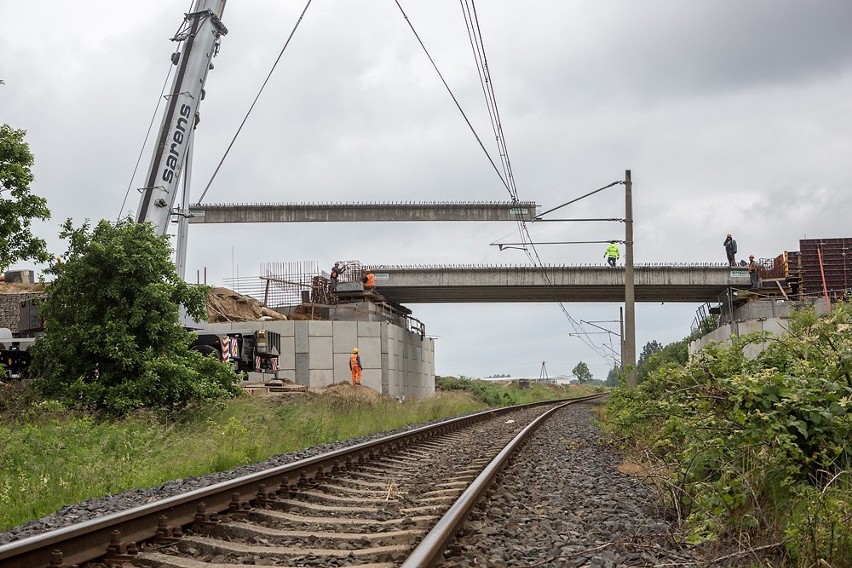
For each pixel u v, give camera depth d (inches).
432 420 1205.1
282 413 861.8
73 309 864.3
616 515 340.8
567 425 1029.2
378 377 1771.7
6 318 1612.9
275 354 1486.2
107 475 472.1
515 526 314.2
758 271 1983.3
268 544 293.3
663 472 368.8
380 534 297.3
